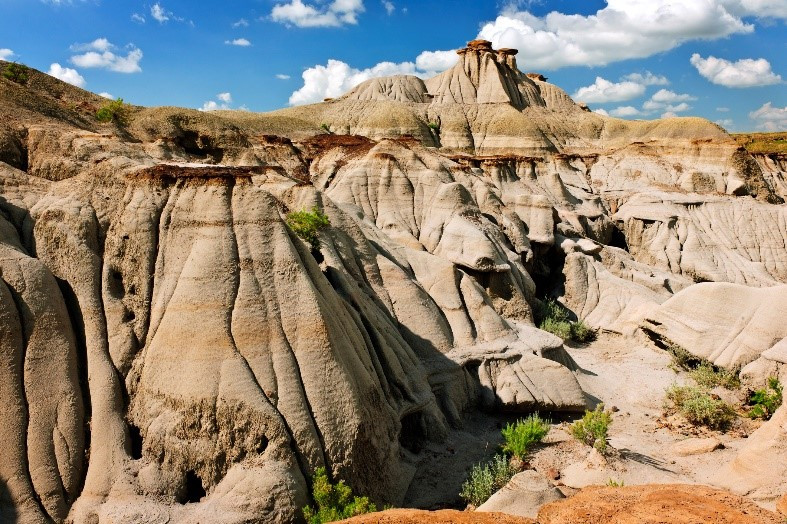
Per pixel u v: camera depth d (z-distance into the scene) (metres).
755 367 27.41
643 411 27.14
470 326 28.19
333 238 26.28
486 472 19.75
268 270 19.02
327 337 18.50
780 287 29.22
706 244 54.81
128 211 19.72
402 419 22.00
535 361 26.89
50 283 17.78
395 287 27.41
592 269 42.69
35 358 16.62
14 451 15.36
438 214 38.41
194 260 18.62
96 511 15.17
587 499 14.60
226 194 19.77
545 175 64.81
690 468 21.61
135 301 18.81
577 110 139.00
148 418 17.09
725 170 74.50
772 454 19.53
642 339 35.62
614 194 67.25
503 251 38.22
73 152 24.97
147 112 50.06
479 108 120.06
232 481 16.12
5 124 25.66
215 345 17.44
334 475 17.09
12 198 20.23
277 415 16.86
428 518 13.38
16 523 14.48
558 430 24.58
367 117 113.12
